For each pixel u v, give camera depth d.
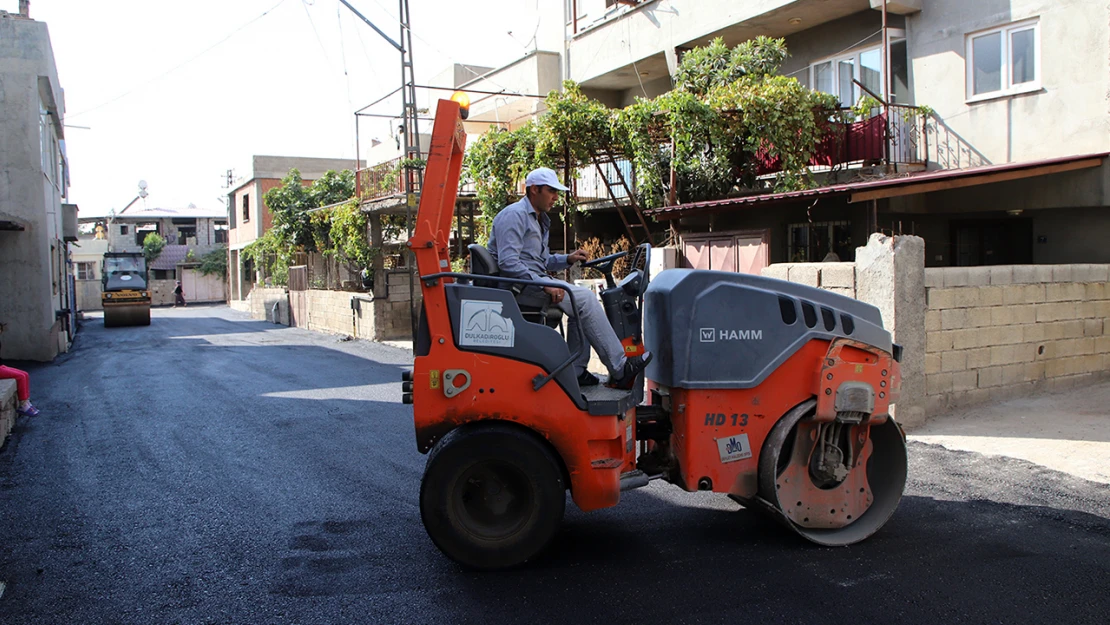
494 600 4.31
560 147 14.12
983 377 8.62
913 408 7.91
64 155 27.23
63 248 23.41
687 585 4.45
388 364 15.52
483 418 4.71
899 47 14.32
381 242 22.27
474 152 16.28
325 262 26.48
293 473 7.18
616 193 17.20
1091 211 11.62
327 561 4.98
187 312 41.69
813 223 13.63
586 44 19.84
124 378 14.12
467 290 4.74
